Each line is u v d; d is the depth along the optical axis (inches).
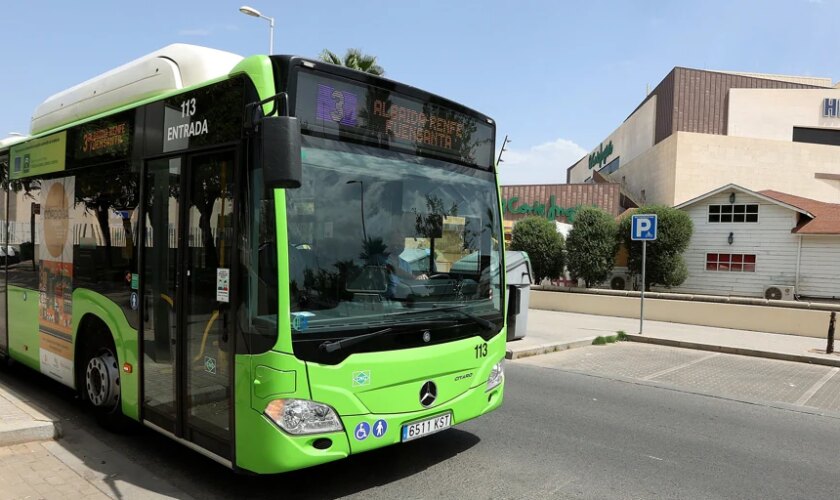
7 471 178.7
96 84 247.6
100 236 214.2
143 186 192.1
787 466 217.2
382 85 173.0
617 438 244.2
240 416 149.7
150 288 187.9
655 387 353.1
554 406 296.4
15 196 279.9
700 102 1691.7
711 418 283.7
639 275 1039.0
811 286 1057.5
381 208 169.9
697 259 1163.3
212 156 164.7
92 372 220.7
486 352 195.2
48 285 248.5
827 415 297.7
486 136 209.6
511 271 490.0
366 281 162.7
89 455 197.5
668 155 1590.8
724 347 493.4
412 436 167.3
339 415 151.4
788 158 1537.9
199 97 170.9
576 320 661.9
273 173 135.1
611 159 2432.3
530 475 197.3
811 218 1082.1
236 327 151.3
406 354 166.1
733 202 1125.7
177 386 174.6
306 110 154.2
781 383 376.8
